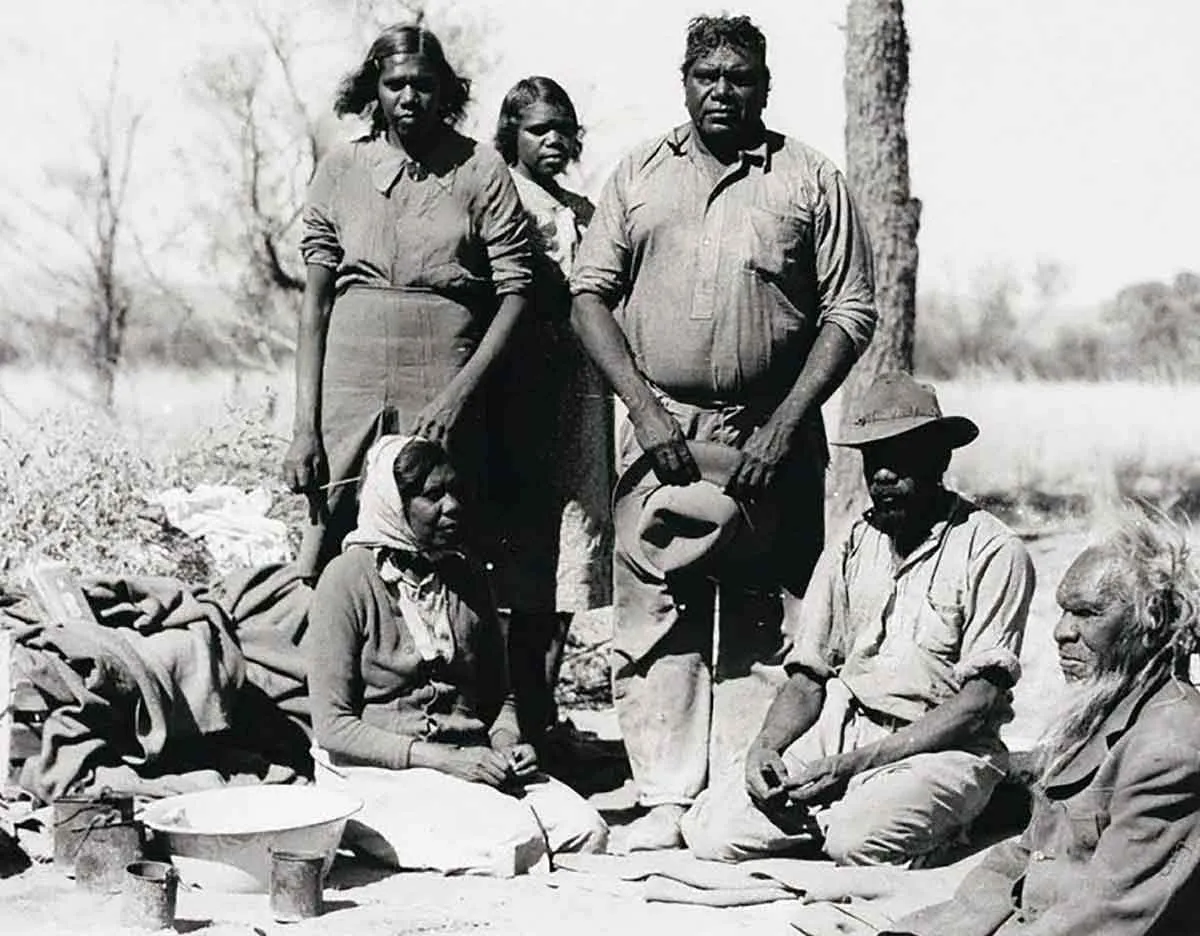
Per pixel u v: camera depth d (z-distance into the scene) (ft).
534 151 27.02
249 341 47.78
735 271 24.07
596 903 21.43
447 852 22.39
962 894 17.81
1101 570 17.11
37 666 24.45
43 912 20.71
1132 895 16.53
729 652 24.66
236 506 34.86
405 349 25.25
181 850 21.39
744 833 22.39
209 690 24.91
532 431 26.22
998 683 22.21
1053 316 48.34
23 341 47.57
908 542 22.80
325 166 25.67
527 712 26.35
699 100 24.09
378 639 23.16
